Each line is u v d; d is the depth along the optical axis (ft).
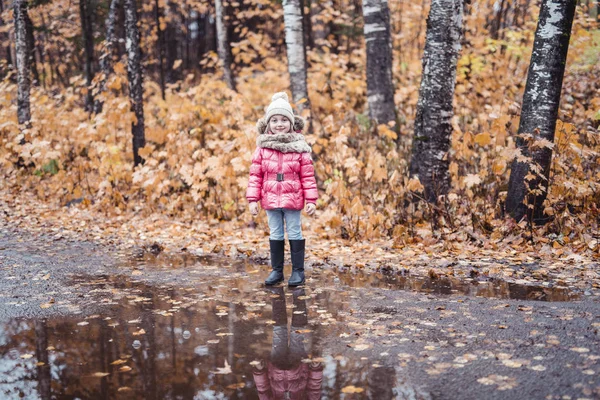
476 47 39.14
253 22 69.82
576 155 19.70
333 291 14.16
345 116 33.76
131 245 20.75
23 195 32.04
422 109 21.25
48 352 10.11
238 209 24.53
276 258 15.12
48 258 18.54
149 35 64.18
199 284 15.10
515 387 8.29
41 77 68.90
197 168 24.04
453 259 17.10
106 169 27.53
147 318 12.09
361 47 51.80
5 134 36.60
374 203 22.02
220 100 36.09
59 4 53.78
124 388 8.58
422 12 49.06
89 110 45.29
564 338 10.28
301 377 8.89
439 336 10.62
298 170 14.96
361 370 9.11
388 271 16.17
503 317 11.64
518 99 34.65
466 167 23.95
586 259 16.38
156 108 41.68
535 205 19.10
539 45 18.69
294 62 30.48
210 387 8.58
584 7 36.96
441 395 8.12
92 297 13.83
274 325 11.53
